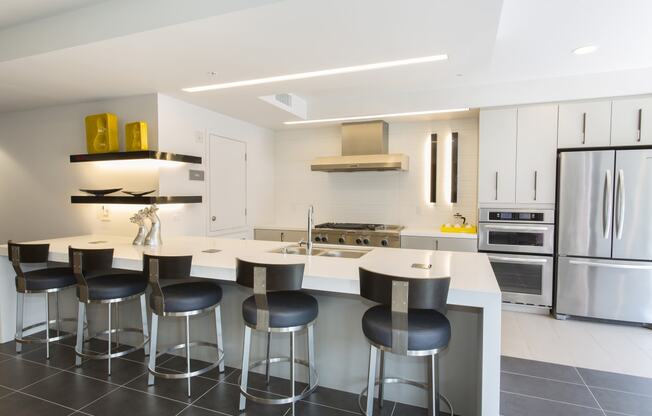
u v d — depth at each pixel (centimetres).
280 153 567
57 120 405
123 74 296
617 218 364
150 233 318
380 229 477
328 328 243
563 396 239
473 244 423
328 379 245
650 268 354
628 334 347
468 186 476
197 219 411
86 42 233
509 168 406
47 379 253
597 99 372
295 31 217
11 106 405
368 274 173
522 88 391
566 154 380
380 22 207
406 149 503
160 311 225
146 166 364
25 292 274
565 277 386
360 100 453
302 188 559
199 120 408
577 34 274
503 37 280
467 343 213
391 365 229
